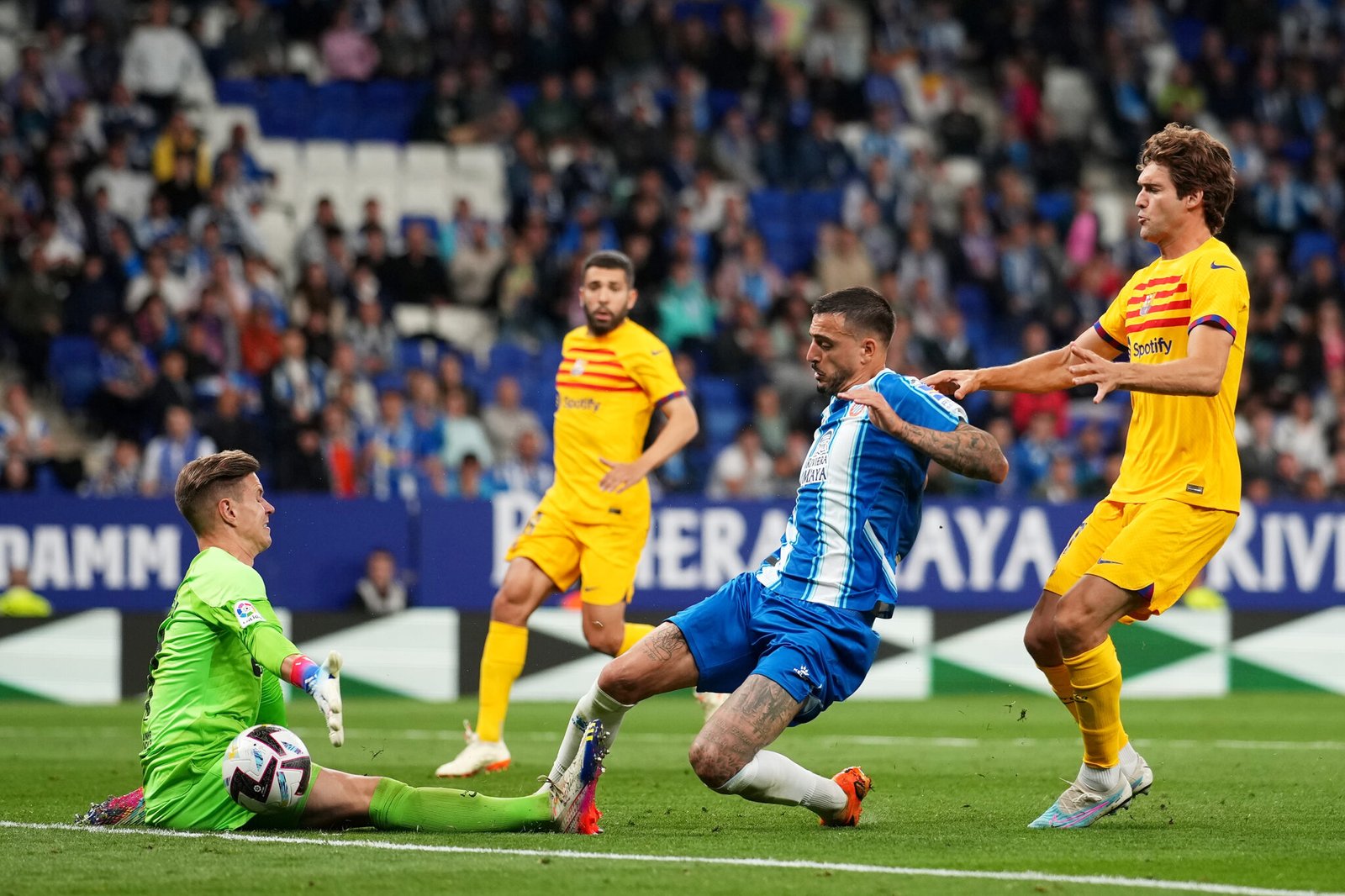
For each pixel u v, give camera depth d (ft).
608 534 94.27
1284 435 216.13
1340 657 172.86
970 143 267.18
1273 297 234.58
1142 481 70.18
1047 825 68.74
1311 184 266.57
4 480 175.11
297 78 250.16
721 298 224.94
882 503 65.05
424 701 157.07
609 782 88.33
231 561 62.59
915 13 283.38
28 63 221.66
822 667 63.77
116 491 178.19
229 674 63.41
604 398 94.38
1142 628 169.58
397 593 162.91
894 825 69.46
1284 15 288.71
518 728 127.03
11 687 153.69
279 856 56.75
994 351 234.79
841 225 241.76
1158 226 70.23
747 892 50.57
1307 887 52.11
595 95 254.47
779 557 66.85
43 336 201.16
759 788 64.39
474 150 250.37
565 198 233.76
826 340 65.72
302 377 187.52
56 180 208.44
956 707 151.84
